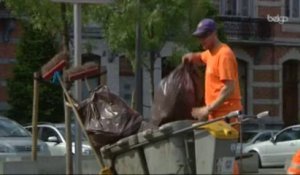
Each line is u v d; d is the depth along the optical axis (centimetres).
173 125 1855
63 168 2572
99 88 2180
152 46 5428
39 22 4438
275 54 8469
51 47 6906
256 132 6550
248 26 8269
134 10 5100
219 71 1892
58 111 6912
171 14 5406
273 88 8450
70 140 2200
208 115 1914
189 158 1852
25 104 6919
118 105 2116
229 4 8325
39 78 2291
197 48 5612
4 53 7525
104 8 4925
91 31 7375
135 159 1961
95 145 2108
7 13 7394
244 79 8431
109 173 1962
